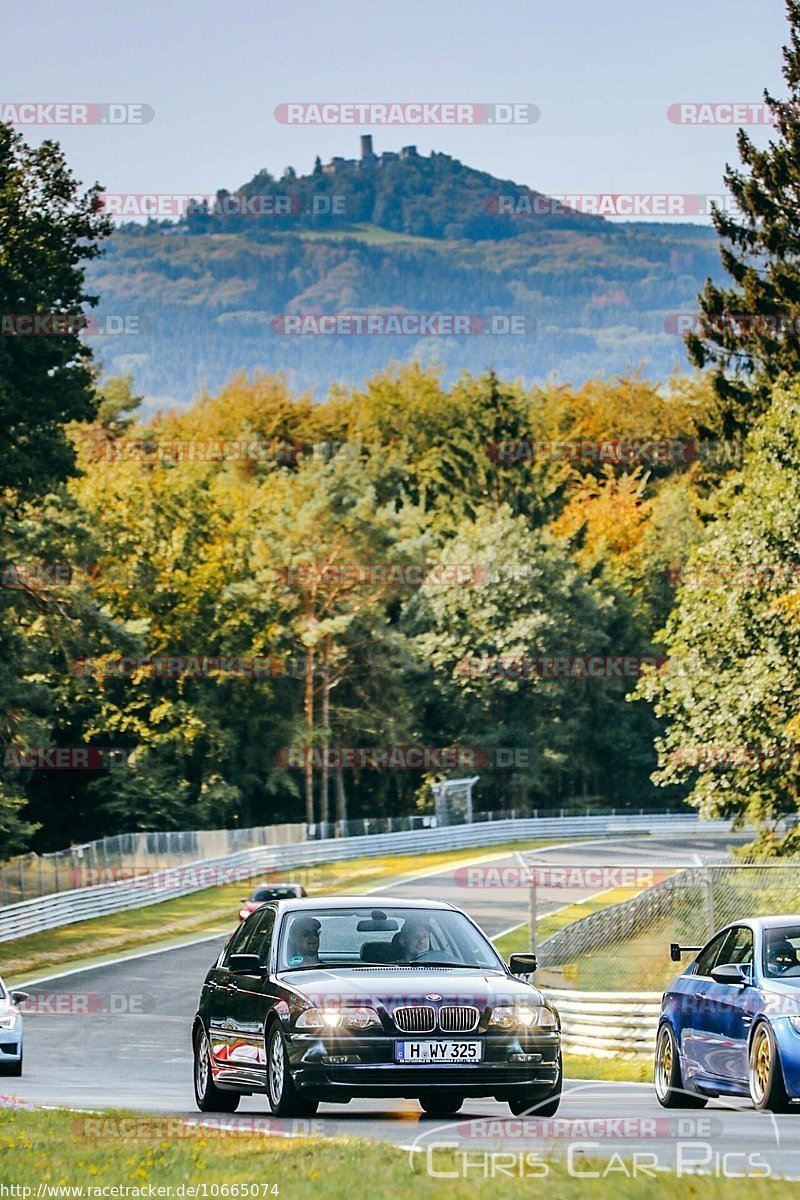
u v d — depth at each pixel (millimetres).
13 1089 71312
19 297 195875
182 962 158875
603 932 130125
